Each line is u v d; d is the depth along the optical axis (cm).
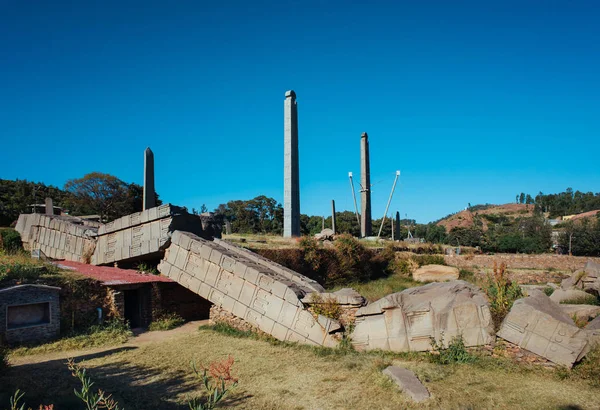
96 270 1848
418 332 1087
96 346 1328
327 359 1103
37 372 1019
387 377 905
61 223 2483
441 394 816
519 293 1241
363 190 3825
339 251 2517
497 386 852
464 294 1089
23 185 5522
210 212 2314
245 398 862
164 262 1797
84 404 791
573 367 917
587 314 1227
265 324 1383
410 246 3509
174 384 955
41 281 1411
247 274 1475
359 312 1187
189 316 1816
